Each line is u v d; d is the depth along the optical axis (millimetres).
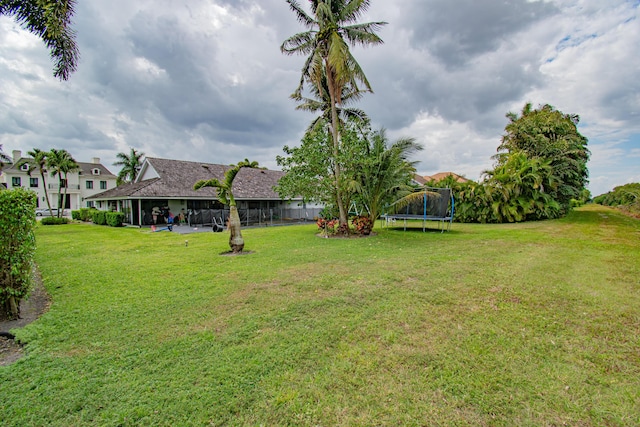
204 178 22891
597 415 1941
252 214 21219
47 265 6684
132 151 41406
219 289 4676
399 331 3139
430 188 14203
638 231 11953
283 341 2947
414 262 6438
